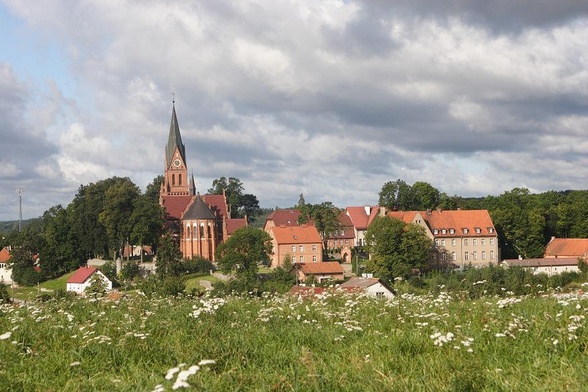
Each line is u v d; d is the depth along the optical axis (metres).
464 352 11.78
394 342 12.69
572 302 15.70
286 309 17.73
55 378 11.51
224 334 14.30
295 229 131.38
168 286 37.38
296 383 9.84
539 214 128.38
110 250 135.25
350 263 129.12
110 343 13.27
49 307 19.58
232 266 101.56
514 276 56.66
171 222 153.25
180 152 182.50
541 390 9.39
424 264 102.44
